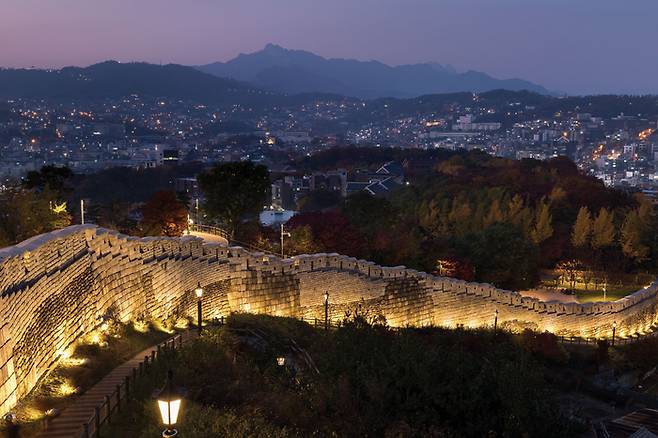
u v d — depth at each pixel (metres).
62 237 24.62
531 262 74.19
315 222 64.06
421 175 171.38
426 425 23.72
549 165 149.25
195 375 22.83
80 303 25.69
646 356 51.19
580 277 82.12
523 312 54.88
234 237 61.97
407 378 24.84
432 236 83.31
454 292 50.97
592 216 101.88
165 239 34.28
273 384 24.73
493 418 24.52
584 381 46.22
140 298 31.28
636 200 112.69
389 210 74.88
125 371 23.59
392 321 47.56
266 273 41.38
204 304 37.41
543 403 25.84
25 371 20.23
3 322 18.73
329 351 29.12
